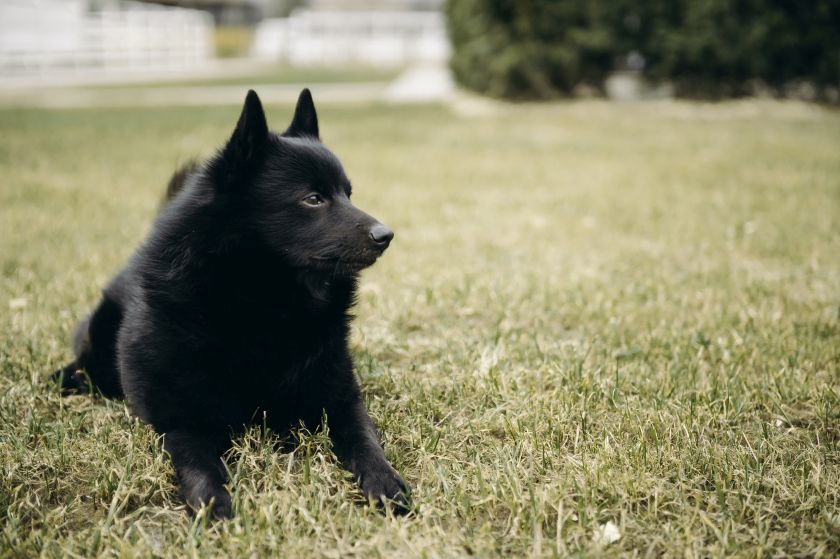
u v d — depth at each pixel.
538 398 3.27
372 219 2.91
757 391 3.31
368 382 3.51
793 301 4.79
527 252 6.26
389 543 2.28
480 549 2.23
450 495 2.50
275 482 2.59
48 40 34.38
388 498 2.47
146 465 2.67
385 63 50.94
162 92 24.48
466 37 22.70
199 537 2.24
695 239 6.66
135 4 46.69
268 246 2.77
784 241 6.42
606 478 2.57
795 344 3.96
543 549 2.25
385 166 10.59
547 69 18.98
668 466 2.69
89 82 29.55
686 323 4.45
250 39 60.91
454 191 8.92
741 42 17.81
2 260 5.62
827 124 16.06
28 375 3.48
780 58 18.00
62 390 3.42
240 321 2.72
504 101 19.44
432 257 6.00
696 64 18.14
